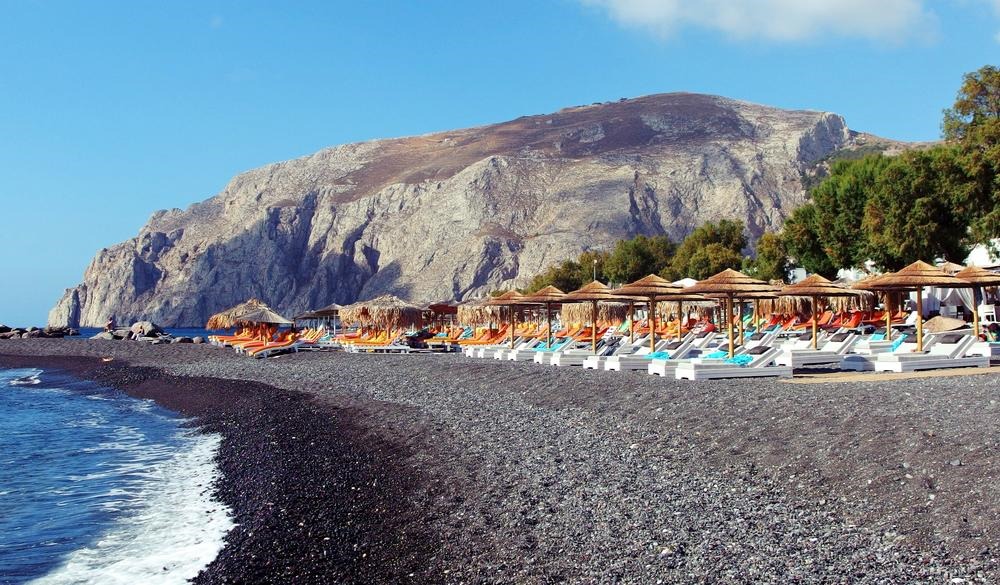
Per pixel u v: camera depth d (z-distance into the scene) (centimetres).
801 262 5341
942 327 3094
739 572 910
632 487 1277
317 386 3272
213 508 1479
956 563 879
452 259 19875
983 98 3891
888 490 1093
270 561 1136
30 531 1384
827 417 1466
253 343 5697
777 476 1239
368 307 5078
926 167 4050
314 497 1462
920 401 1512
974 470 1084
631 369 2738
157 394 3609
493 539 1123
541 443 1677
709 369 2262
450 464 1599
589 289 3228
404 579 1018
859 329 3403
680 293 2683
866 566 896
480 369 3072
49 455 2138
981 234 3725
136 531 1357
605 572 959
